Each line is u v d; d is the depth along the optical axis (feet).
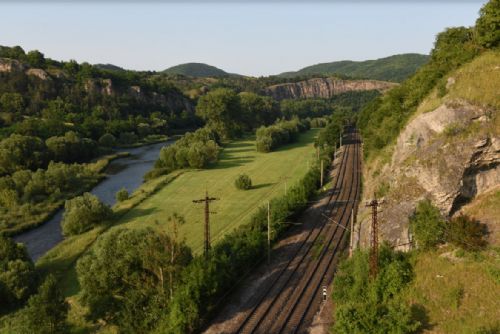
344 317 101.91
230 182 294.25
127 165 383.24
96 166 357.00
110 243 143.23
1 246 153.48
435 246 119.96
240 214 221.05
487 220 118.11
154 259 127.03
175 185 292.20
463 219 117.29
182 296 114.42
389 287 111.14
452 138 128.06
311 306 122.21
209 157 363.35
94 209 213.25
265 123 655.76
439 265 113.39
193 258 134.51
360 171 276.00
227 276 129.90
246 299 128.36
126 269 132.98
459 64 166.20
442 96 149.89
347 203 214.07
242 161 374.84
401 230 125.59
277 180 294.25
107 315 126.41
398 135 178.60
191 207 238.07
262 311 119.85
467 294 102.42
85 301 132.05
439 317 99.96
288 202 197.26
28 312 117.91
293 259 156.15
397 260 118.11
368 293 112.98
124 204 248.11
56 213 245.86
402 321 96.68
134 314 120.26
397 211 130.52
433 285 108.06
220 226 202.80
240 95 639.76
